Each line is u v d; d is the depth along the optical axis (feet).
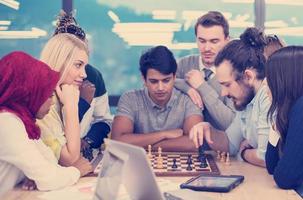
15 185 6.19
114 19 10.64
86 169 6.66
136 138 8.80
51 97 6.50
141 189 4.41
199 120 8.96
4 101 6.10
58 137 7.15
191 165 7.25
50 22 10.67
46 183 5.88
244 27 10.53
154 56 8.78
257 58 8.52
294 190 5.81
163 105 9.07
